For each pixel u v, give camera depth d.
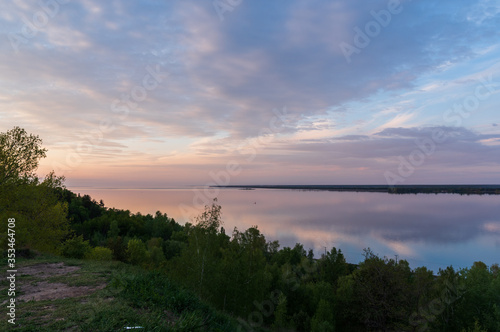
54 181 22.72
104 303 6.87
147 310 6.85
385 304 30.56
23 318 6.05
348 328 38.06
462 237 180.75
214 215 19.28
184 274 18.53
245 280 20.78
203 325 6.92
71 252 20.61
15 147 18.45
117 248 46.78
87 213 116.69
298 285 41.22
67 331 5.45
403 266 40.28
